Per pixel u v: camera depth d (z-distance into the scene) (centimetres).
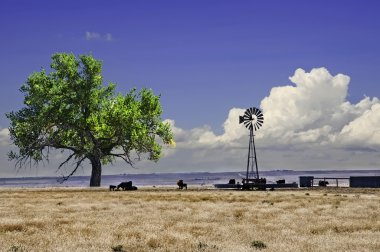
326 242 1416
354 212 2456
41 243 1405
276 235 1570
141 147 7494
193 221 2033
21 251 1277
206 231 1670
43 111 7331
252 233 1620
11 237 1545
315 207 2791
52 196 4209
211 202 3284
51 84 7556
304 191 5281
